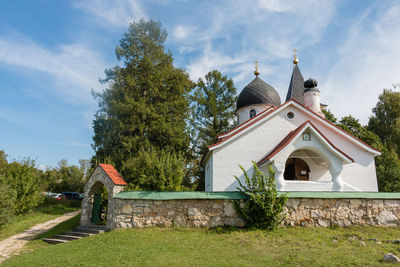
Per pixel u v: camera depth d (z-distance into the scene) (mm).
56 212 26562
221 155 15609
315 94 21438
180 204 11609
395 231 11188
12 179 21953
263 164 14414
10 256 10914
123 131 27438
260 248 8805
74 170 48781
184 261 7582
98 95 29969
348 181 16156
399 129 33562
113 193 13141
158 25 33156
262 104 24766
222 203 11766
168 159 15586
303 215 11836
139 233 10516
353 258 7473
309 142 14281
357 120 33219
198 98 34312
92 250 8977
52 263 8047
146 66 30422
